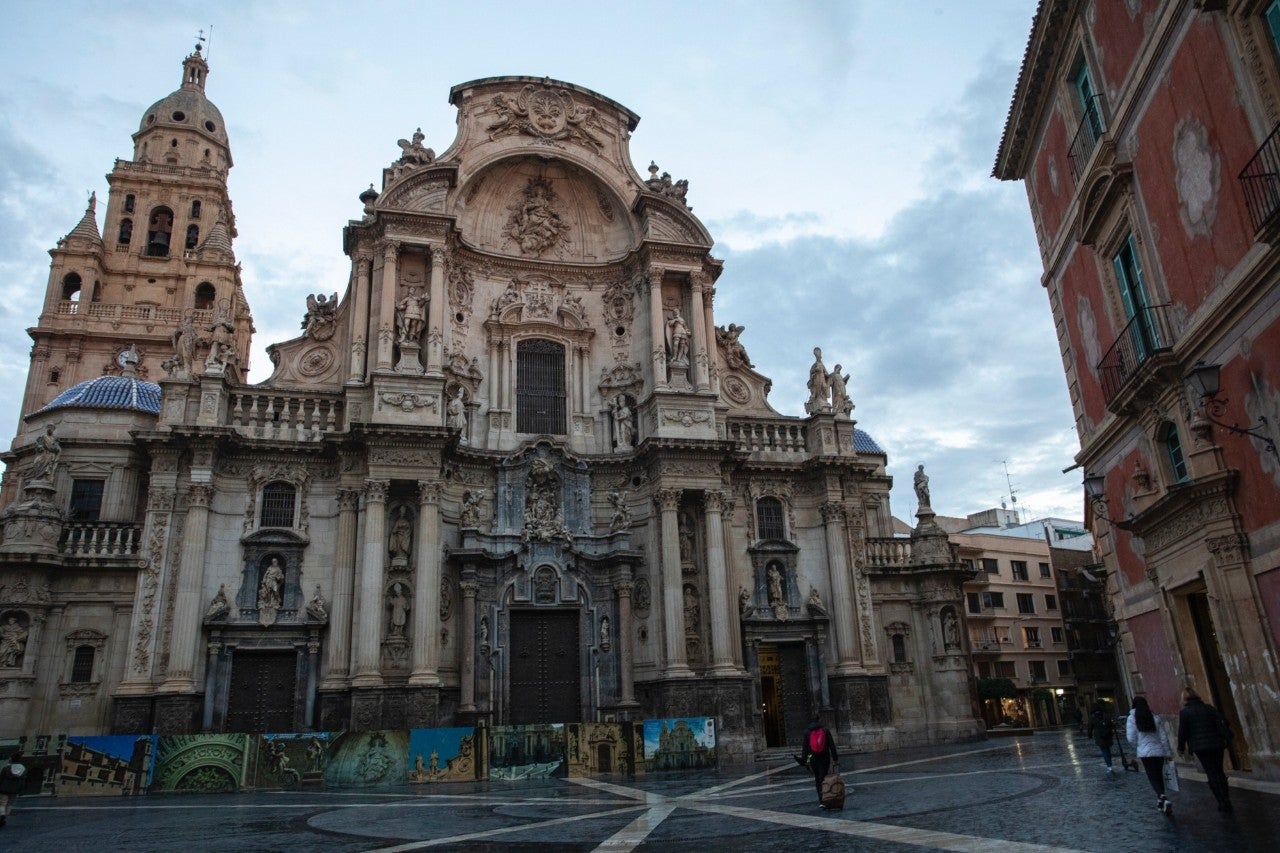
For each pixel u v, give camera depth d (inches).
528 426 1494.8
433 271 1403.8
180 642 1171.3
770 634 1454.2
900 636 1544.0
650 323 1510.8
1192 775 719.7
